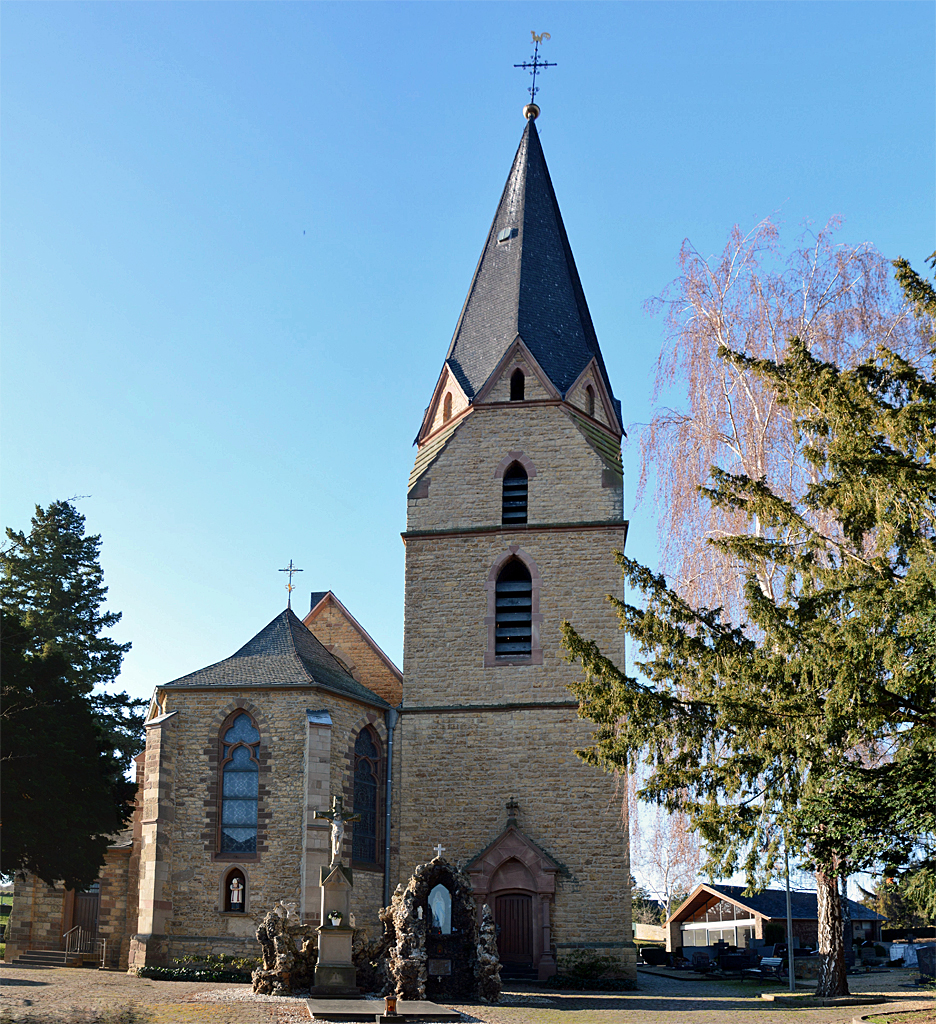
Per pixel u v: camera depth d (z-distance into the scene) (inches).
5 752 1304.1
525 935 1302.9
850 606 821.2
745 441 1175.6
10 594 2210.9
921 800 746.8
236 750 1298.0
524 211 1686.8
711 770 904.9
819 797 783.7
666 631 924.6
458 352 1622.8
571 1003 1108.5
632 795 1220.5
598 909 1309.1
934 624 720.3
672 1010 1036.5
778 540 938.1
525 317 1571.1
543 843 1342.3
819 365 841.5
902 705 775.7
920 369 929.5
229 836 1268.5
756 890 888.3
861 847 773.3
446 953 1132.5
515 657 1418.6
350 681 1475.1
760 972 1576.0
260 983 1061.8
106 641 2255.2
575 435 1492.4
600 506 1456.7
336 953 1058.7
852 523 858.1
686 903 2431.1
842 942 1123.3
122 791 1459.2
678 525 1173.7
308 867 1218.6
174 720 1301.7
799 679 828.6
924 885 770.2
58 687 1418.6
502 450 1505.9
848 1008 1016.2
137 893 1427.2
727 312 1215.6
